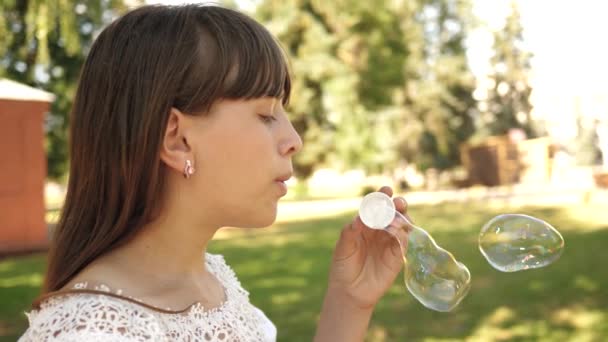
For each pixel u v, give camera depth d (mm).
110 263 920
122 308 834
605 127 31219
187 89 897
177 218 941
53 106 11734
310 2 19703
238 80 911
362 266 1170
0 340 4961
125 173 904
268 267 8156
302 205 18688
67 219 951
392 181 25812
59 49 10586
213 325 978
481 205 15523
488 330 5082
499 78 32469
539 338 4883
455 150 28031
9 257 9125
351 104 19781
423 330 5086
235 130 917
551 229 1388
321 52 19547
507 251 1378
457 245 9430
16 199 9258
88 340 779
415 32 22859
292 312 5742
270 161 941
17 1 7469
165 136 904
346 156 20125
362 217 1147
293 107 19484
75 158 957
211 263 1217
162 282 939
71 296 840
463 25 27156
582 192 16953
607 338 4836
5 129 9078
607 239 9414
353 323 1150
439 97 26688
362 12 19375
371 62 19969
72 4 7332
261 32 959
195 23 924
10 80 9797
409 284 1226
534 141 23250
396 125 21359
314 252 9383
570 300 5887
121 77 912
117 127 909
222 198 927
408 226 1163
